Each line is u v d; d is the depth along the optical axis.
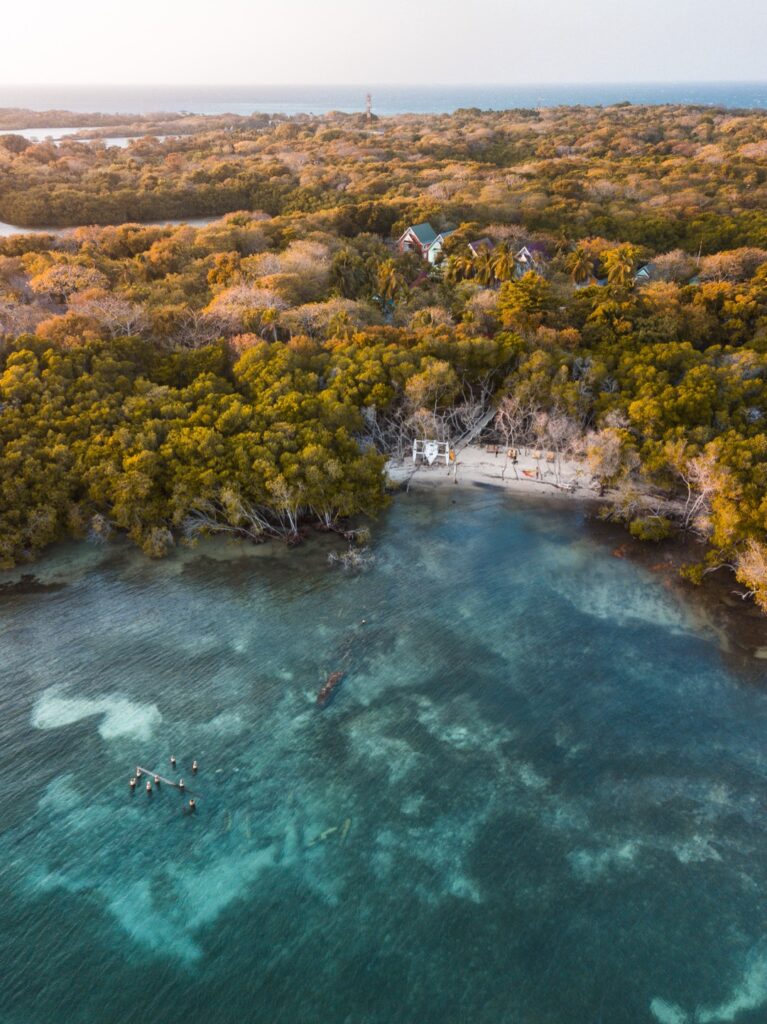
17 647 53.53
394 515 71.94
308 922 35.78
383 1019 31.72
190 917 36.06
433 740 46.38
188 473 64.50
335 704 49.09
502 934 35.16
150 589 60.50
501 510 72.75
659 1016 31.88
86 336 78.25
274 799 42.38
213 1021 31.75
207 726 47.25
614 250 112.44
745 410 69.56
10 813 41.12
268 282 94.06
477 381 83.75
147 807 41.78
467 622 57.00
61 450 64.25
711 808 41.66
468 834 40.19
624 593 60.38
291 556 65.44
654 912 36.12
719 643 54.62
